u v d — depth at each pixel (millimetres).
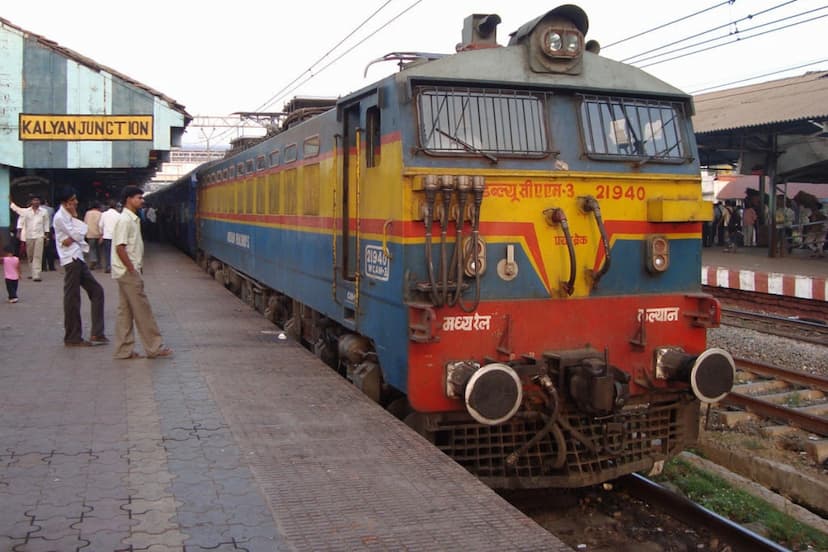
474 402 5336
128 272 8266
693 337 6492
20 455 5211
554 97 6246
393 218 5980
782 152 22484
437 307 5676
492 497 4602
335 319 7992
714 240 28703
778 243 23547
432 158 5793
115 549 3834
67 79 17844
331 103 11289
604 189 6172
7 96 17609
